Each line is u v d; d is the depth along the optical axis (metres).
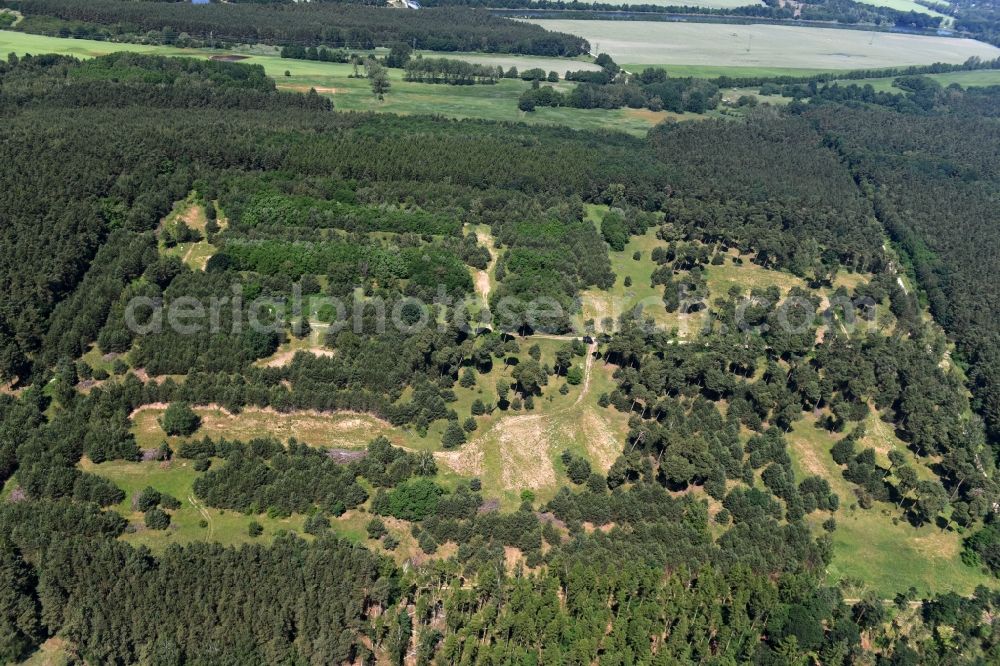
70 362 171.88
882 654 132.50
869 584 148.00
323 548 131.50
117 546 128.12
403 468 153.00
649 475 161.25
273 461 152.75
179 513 142.00
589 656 119.81
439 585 131.50
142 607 121.12
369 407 170.62
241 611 122.31
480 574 129.25
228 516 142.50
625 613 128.00
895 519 163.88
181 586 123.69
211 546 130.38
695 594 131.00
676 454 159.75
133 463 152.12
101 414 159.75
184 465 152.88
